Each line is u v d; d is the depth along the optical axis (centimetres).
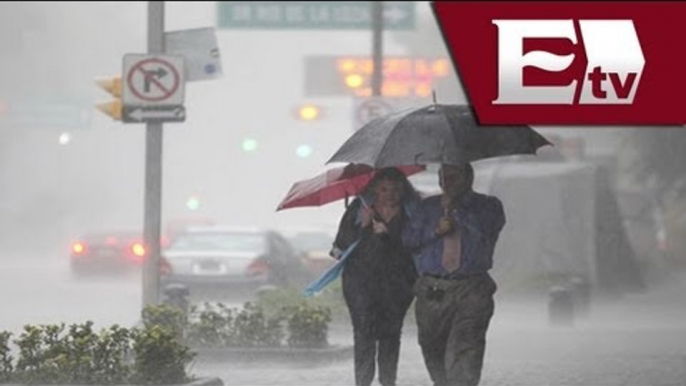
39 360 3681
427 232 3344
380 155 3366
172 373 3694
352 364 4938
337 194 3769
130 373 3662
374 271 3556
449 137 3353
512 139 3391
